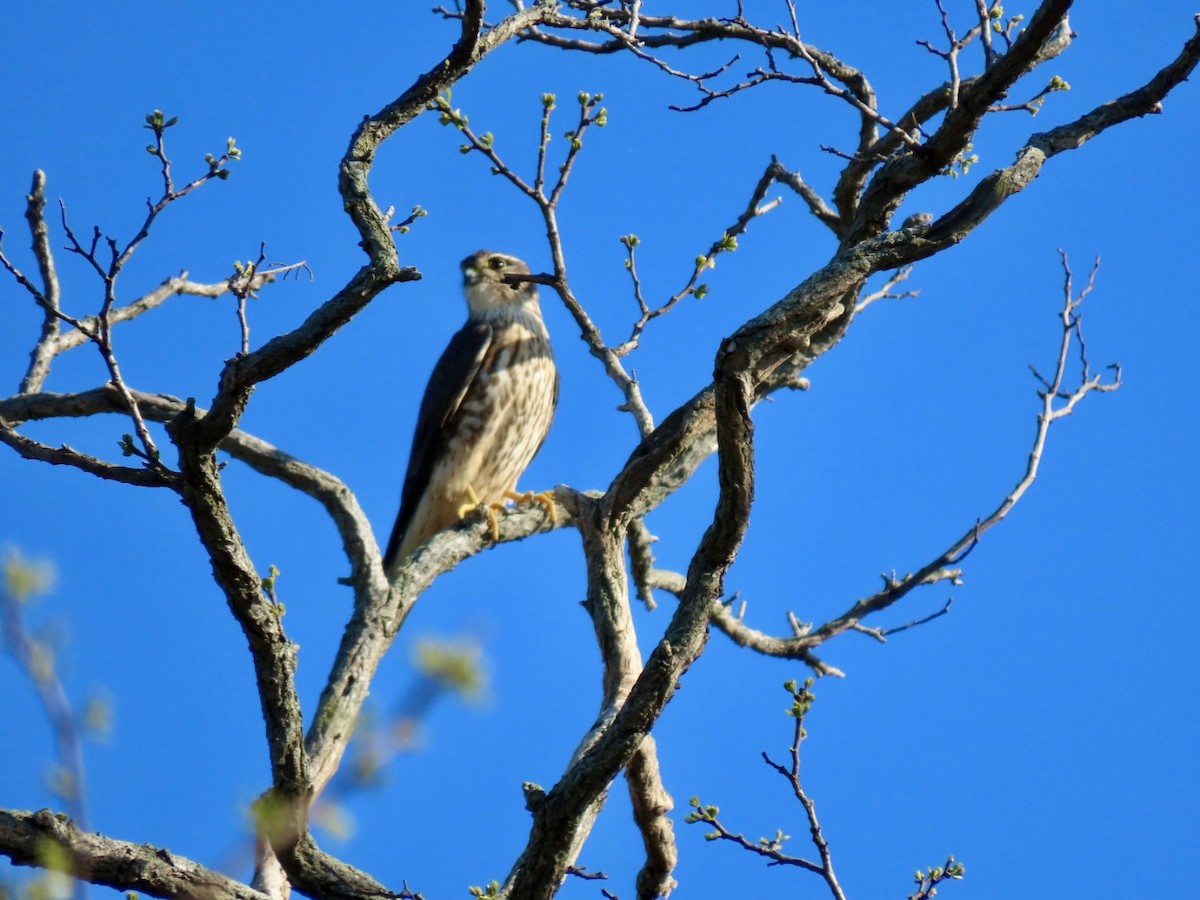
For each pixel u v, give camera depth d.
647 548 14.14
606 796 9.47
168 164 9.58
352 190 8.46
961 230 8.39
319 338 7.61
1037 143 10.24
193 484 7.62
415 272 7.82
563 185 11.52
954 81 10.06
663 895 10.73
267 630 7.76
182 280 15.63
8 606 4.98
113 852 7.91
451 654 5.01
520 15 10.06
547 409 16.61
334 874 8.29
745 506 7.64
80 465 7.86
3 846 7.73
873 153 11.77
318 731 11.63
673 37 13.06
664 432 11.84
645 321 12.70
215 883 8.05
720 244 12.61
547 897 8.10
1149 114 10.51
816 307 7.90
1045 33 9.23
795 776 9.80
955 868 10.59
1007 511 14.86
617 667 11.41
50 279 15.42
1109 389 14.98
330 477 13.50
